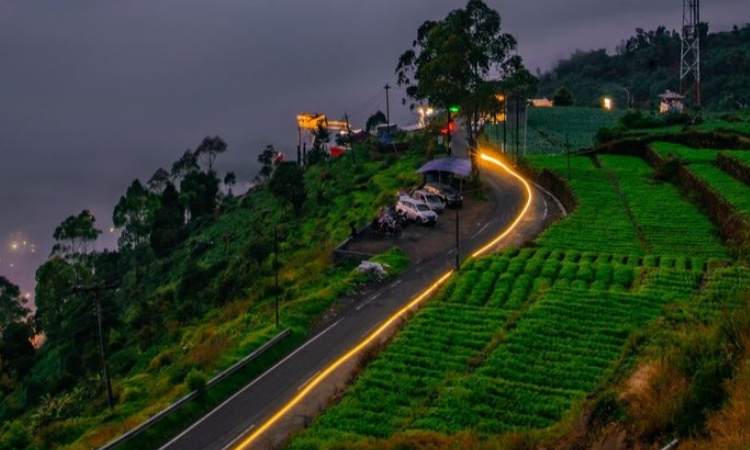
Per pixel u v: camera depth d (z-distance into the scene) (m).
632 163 109.88
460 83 95.38
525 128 130.38
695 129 119.44
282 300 67.94
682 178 94.94
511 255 70.31
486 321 54.78
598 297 57.34
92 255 141.50
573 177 97.75
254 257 91.75
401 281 67.31
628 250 70.69
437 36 95.19
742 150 99.88
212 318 76.44
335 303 63.41
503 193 98.00
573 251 70.25
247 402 48.38
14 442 50.12
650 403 28.17
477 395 42.69
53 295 115.75
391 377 46.88
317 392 48.59
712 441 22.98
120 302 117.19
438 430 39.19
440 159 98.06
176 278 115.31
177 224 148.38
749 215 70.12
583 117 156.25
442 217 87.38
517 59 99.06
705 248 70.69
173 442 44.38
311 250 87.44
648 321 51.97
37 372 93.62
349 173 128.12
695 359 29.42
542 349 48.88
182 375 54.22
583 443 28.94
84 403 62.34
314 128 175.75
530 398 42.19
